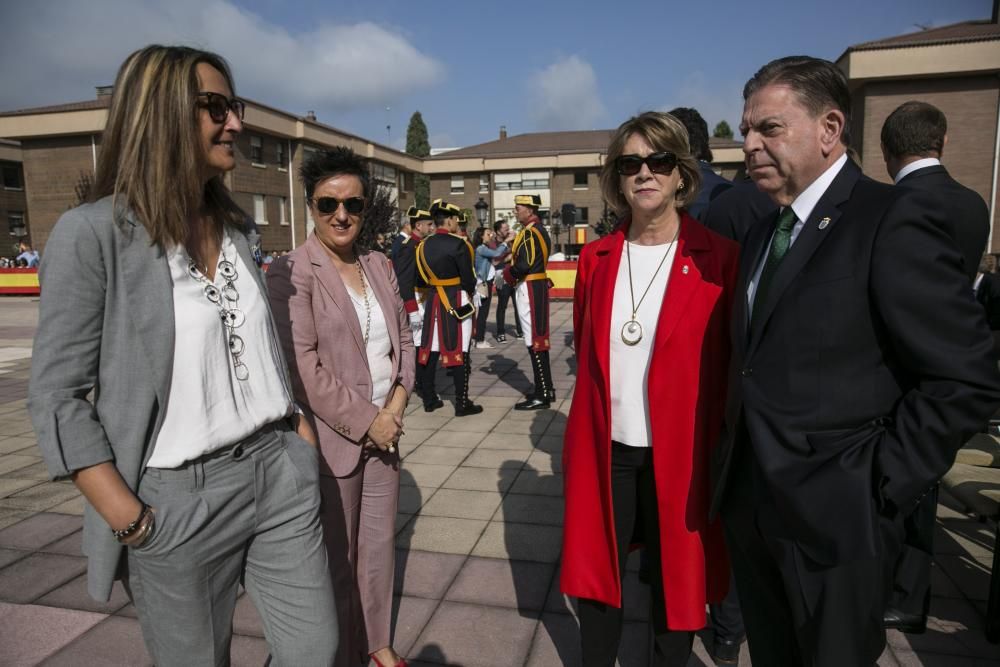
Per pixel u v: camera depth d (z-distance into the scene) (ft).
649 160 6.53
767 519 5.11
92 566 4.67
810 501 4.65
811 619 4.84
